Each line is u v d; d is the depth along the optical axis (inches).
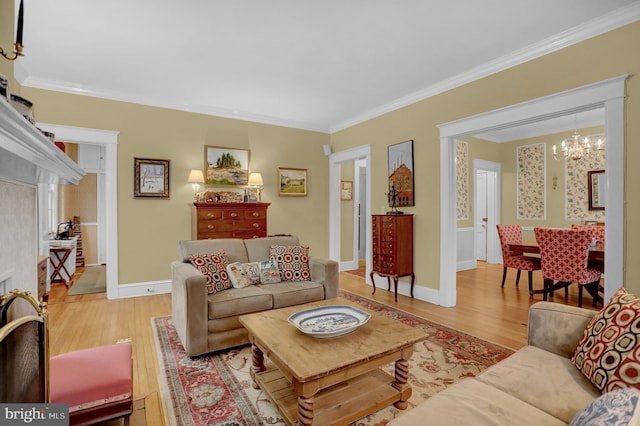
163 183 174.6
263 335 73.8
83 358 62.9
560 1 93.0
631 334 48.6
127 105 166.2
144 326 124.6
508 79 127.0
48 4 93.5
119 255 164.7
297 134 218.5
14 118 32.5
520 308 147.6
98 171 277.9
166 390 81.2
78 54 124.4
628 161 96.7
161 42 116.2
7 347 39.2
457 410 45.2
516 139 255.6
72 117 154.0
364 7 96.6
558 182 232.2
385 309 147.1
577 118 207.3
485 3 94.2
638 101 94.9
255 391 81.0
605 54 101.2
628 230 96.8
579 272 139.3
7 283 53.2
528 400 48.6
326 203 231.5
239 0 93.2
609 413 30.8
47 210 209.6
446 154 150.9
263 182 205.5
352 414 65.4
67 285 188.7
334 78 148.6
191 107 182.2
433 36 113.0
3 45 60.1
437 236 156.0
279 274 130.6
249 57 128.0
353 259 257.4
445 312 142.2
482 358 97.4
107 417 56.9
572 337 61.3
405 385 73.6
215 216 170.7
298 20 103.3
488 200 272.2
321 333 70.8
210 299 103.3
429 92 158.7
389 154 182.1
